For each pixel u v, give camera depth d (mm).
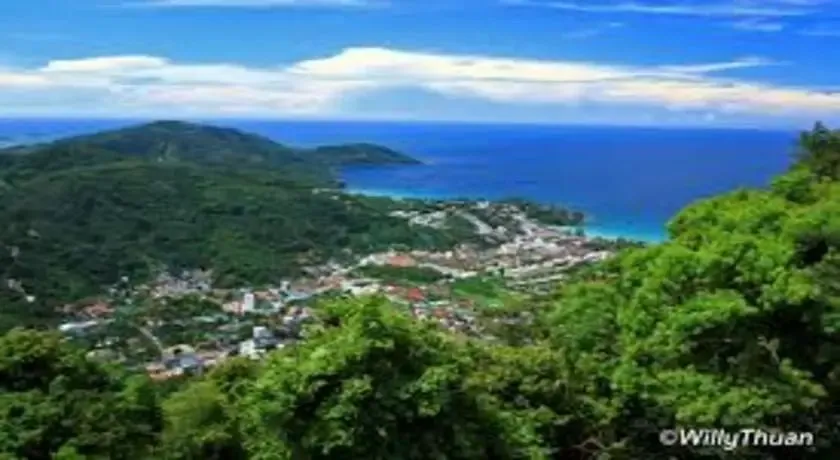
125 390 7637
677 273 9109
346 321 7414
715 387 8352
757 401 8133
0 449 6711
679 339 8547
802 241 9484
